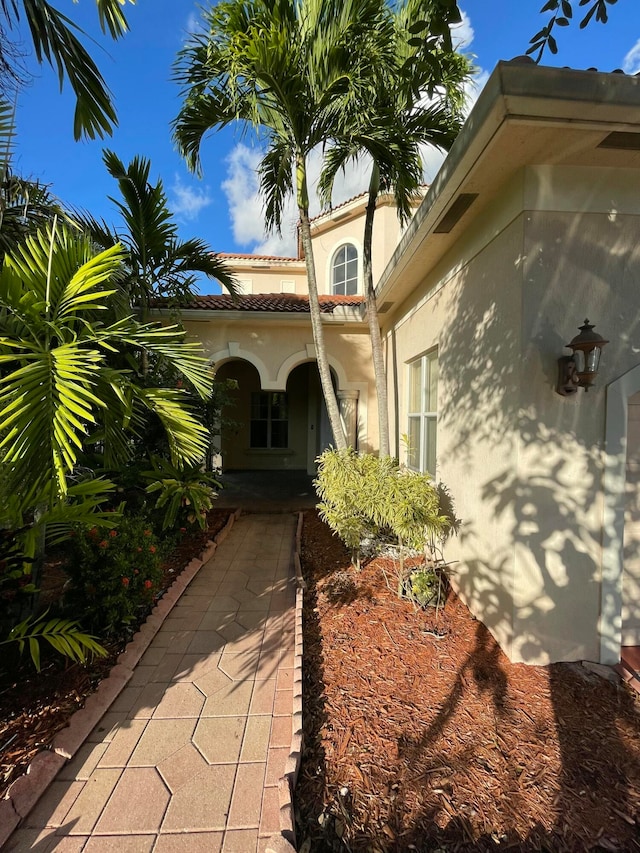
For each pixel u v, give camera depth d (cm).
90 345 426
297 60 461
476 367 412
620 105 256
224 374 1462
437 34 234
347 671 328
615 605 336
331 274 1401
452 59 495
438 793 222
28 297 283
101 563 361
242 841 199
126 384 316
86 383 242
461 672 324
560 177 324
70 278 319
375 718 276
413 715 279
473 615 412
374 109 492
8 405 210
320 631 389
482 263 401
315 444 1435
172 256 689
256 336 922
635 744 258
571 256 326
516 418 332
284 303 941
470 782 229
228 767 240
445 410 505
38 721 267
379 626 393
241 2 445
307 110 503
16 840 197
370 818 208
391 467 585
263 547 645
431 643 365
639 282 333
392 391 837
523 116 262
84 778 231
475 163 322
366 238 654
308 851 192
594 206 327
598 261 329
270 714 284
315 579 512
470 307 429
